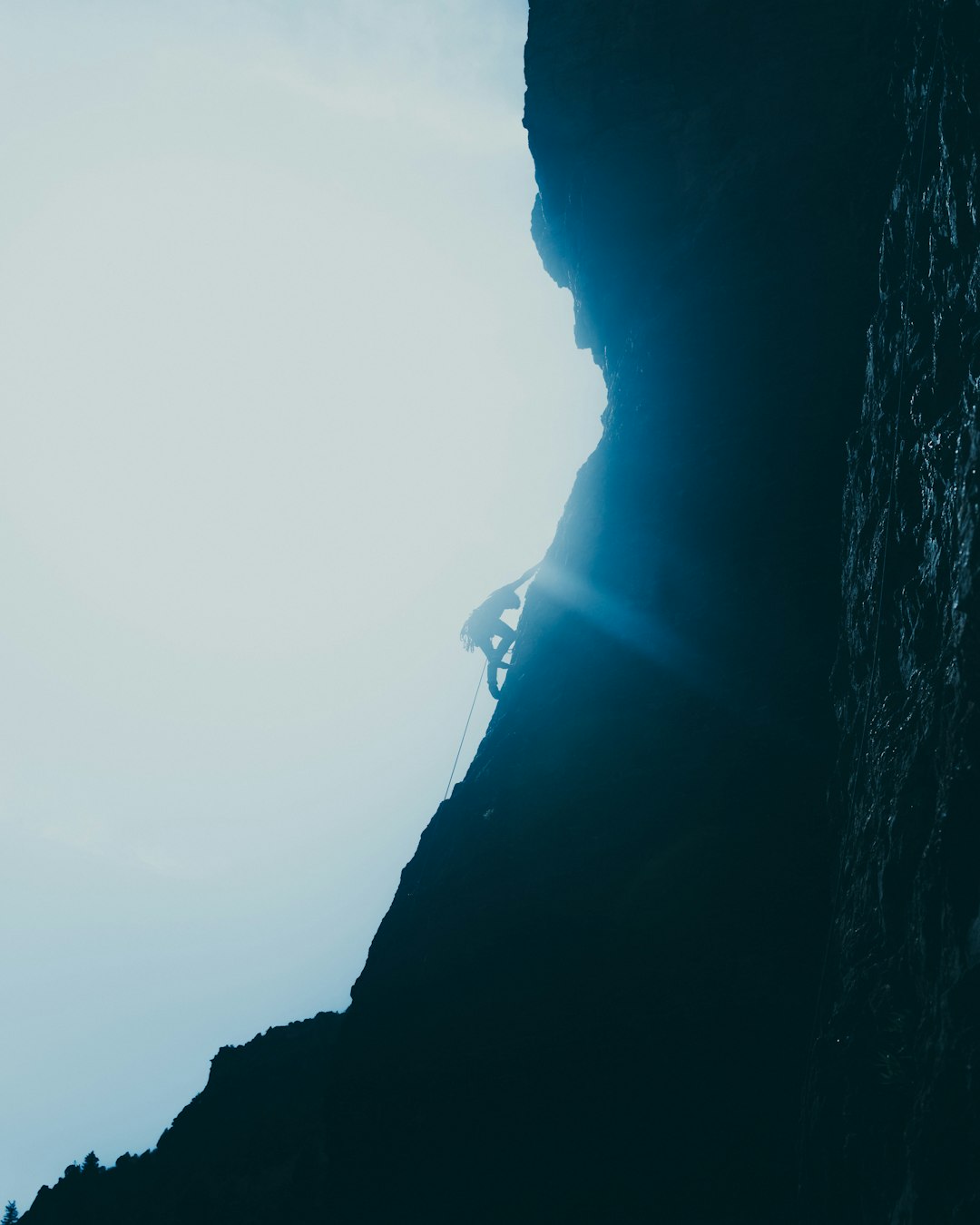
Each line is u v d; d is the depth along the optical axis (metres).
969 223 5.66
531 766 12.89
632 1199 8.80
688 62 15.32
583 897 10.84
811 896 9.33
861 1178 5.81
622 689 12.68
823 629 11.31
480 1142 10.02
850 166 13.30
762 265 13.91
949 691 5.34
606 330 17.00
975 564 5.04
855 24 14.11
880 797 6.52
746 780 10.58
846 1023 6.40
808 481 12.32
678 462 13.78
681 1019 9.27
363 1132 11.12
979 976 4.62
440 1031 10.98
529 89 16.56
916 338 6.80
